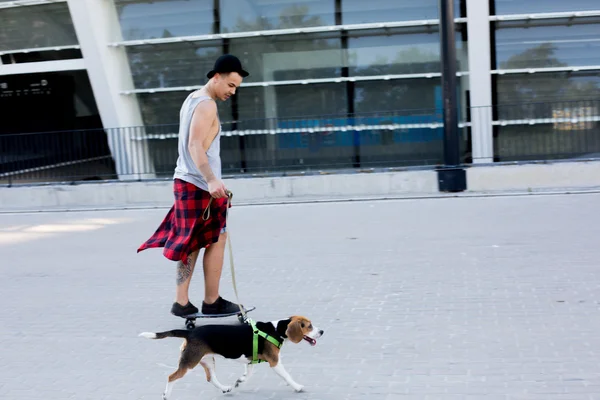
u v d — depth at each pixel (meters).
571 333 5.74
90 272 8.80
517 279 7.39
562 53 16.09
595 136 14.09
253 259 8.93
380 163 14.95
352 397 4.74
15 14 17.09
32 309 7.32
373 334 5.98
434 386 4.84
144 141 15.00
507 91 16.42
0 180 15.33
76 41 17.09
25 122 18.16
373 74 16.66
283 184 14.11
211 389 5.02
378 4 16.23
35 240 11.23
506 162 13.66
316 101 17.00
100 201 14.71
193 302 7.25
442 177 13.55
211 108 6.14
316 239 9.97
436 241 9.38
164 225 6.62
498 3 15.77
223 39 16.81
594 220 10.23
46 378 5.40
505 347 5.52
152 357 5.75
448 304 6.69
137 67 17.20
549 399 4.54
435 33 16.27
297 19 16.48
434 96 16.61
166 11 16.70
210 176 6.04
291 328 4.77
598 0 15.64
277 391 4.92
